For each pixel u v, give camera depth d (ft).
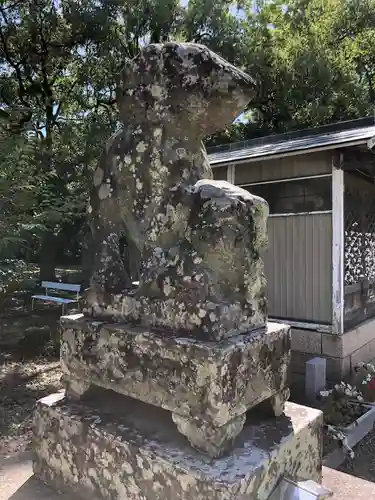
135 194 5.79
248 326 5.31
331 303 14.74
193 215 5.17
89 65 34.63
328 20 39.14
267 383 5.38
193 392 4.70
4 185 14.80
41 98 36.68
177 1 36.81
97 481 5.41
